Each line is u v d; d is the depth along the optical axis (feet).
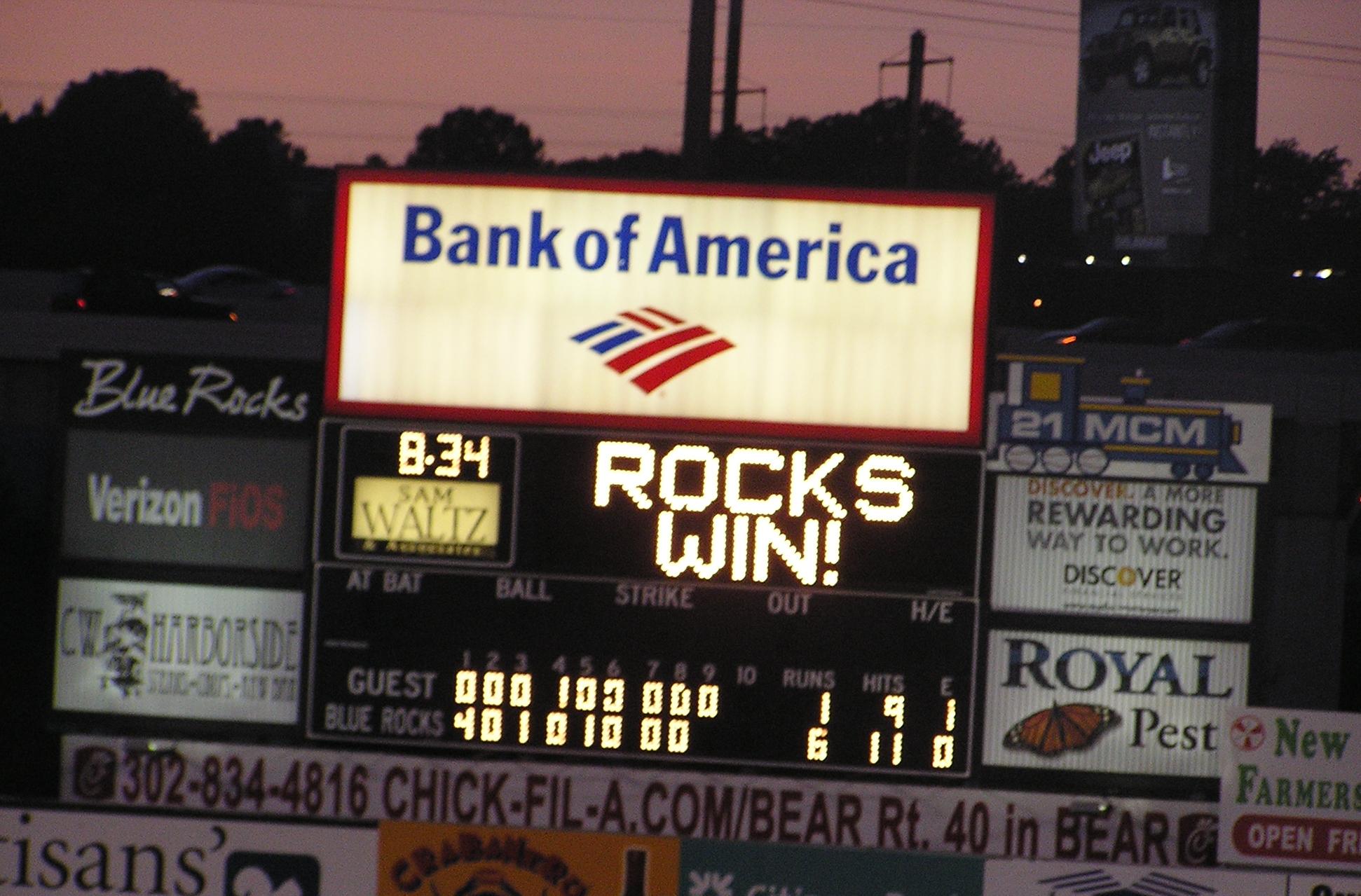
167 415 96.58
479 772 94.89
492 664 93.04
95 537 97.04
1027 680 94.17
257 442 96.32
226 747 96.32
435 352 94.17
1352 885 92.63
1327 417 127.03
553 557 92.73
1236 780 92.99
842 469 91.86
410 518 93.56
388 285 94.48
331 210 94.89
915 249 92.58
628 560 92.43
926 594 91.45
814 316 92.79
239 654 96.48
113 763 96.99
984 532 92.79
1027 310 474.90
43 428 149.38
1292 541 127.75
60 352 96.84
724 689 92.02
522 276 94.07
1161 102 429.38
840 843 93.76
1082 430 93.71
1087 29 437.99
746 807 94.07
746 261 93.20
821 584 91.71
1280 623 128.06
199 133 562.66
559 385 93.61
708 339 93.20
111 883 95.30
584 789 94.48
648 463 92.43
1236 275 449.89
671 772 94.17
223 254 515.50
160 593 96.84
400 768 95.35
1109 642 93.91
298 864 94.63
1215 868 92.89
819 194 92.89
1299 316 446.60
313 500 94.17
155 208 529.04
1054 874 92.73
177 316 301.22
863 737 91.86
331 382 94.48
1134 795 93.86
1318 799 92.89
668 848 93.15
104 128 545.44
